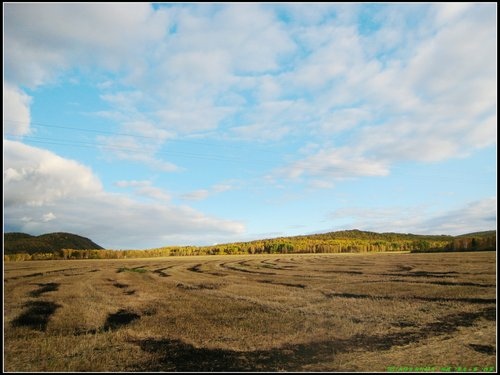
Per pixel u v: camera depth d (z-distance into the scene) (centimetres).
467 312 2636
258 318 2602
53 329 2400
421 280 4566
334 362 1691
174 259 14400
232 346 1975
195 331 2270
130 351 1902
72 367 1662
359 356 1769
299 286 4528
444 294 3369
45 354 1866
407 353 1797
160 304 3281
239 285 4794
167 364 1703
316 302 3238
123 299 3612
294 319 2555
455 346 1884
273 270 7406
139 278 6006
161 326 2416
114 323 2566
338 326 2336
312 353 1841
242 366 1662
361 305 2980
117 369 1644
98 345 2016
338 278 5284
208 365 1683
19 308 3133
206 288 4509
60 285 4897
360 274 5778
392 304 2995
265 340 2067
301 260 11375
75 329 2402
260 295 3753
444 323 2361
